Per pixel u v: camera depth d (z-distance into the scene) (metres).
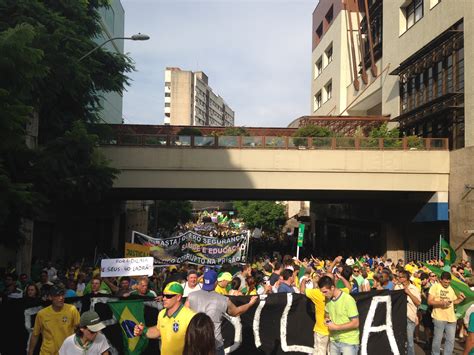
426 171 23.88
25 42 9.40
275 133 27.56
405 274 9.34
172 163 23.33
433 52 25.89
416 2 30.17
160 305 7.31
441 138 24.12
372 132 27.77
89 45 15.94
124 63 20.14
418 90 28.64
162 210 52.25
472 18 22.20
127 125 25.83
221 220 67.69
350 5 44.50
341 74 45.00
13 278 10.71
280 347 7.84
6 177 9.73
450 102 23.70
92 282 9.24
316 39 55.66
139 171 23.23
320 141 23.95
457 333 12.07
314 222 49.31
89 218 28.42
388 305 8.18
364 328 8.04
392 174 24.00
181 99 138.00
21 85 10.03
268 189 23.97
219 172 23.61
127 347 7.15
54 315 6.42
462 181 22.61
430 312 10.80
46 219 23.20
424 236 27.34
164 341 5.11
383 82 34.69
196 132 25.89
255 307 7.90
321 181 23.91
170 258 14.41
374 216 32.69
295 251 37.59
